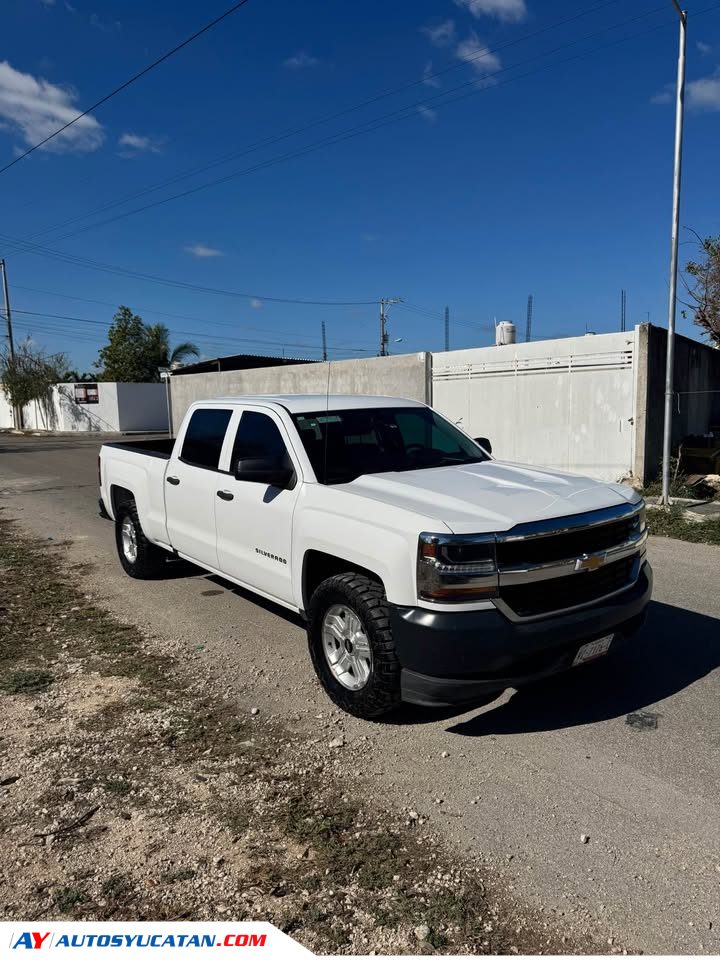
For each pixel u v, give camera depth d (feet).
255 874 8.79
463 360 47.16
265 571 15.30
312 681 14.56
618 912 8.09
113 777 11.08
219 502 16.85
